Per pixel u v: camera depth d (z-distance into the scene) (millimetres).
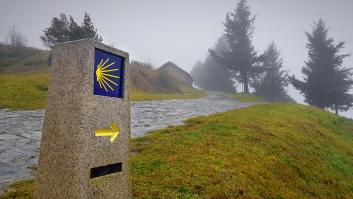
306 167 13758
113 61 6332
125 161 6406
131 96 41031
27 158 11992
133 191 8344
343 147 20906
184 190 8562
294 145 16188
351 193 13336
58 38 46969
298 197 10367
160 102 36719
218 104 38594
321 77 62750
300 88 65000
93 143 5613
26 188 8711
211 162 10836
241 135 15258
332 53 63469
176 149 12352
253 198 8867
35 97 30297
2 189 8750
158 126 18938
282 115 25031
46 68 56188
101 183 5730
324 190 12312
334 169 15422
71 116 5504
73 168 5281
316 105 64375
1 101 26516
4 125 18219
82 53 5617
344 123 32250
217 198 8391
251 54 72625
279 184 10727
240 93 67938
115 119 6191
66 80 5691
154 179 9211
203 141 13547
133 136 15719
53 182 5508
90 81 5605
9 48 76312
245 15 75250
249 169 10938
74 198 5223
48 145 5699
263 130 17375
